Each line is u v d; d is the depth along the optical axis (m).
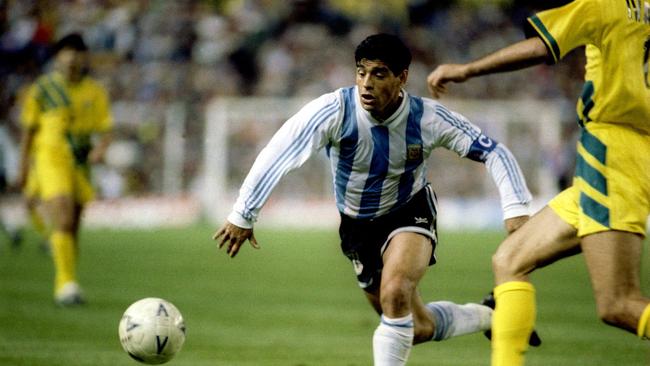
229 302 37.72
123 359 24.83
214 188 80.62
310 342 28.23
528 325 17.86
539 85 88.00
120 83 86.50
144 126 80.38
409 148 19.27
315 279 46.03
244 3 93.19
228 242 18.72
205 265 51.69
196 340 28.45
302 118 18.81
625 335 29.91
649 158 17.34
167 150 80.25
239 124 81.44
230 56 90.19
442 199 77.56
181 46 90.25
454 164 77.38
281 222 78.12
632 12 17.38
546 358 25.67
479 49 93.50
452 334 21.77
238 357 25.50
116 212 78.44
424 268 19.28
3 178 72.81
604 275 16.78
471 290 41.75
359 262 20.50
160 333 19.70
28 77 84.62
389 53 18.31
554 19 17.48
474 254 57.84
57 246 35.34
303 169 78.12
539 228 18.08
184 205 79.75
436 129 19.19
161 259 54.12
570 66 88.62
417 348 27.52
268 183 18.45
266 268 50.59
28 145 37.25
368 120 19.00
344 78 88.81
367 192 19.70
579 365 24.67
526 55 17.67
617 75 17.36
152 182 79.94
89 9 90.62
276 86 88.12
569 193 18.14
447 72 18.66
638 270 16.84
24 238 66.19
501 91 87.56
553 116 79.19
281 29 92.50
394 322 18.55
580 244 17.73
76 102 36.69
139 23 90.44
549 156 78.94
